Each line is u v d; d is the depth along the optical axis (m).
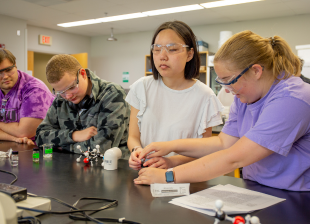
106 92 1.73
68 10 6.02
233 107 1.26
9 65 2.13
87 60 8.48
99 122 1.68
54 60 1.54
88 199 0.91
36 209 0.76
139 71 8.50
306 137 1.00
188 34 1.33
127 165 1.38
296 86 0.93
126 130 1.78
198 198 0.92
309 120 0.93
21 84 2.21
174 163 1.28
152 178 1.06
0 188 0.81
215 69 0.99
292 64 1.01
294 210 0.84
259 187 1.07
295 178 1.02
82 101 1.73
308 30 5.94
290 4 5.30
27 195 0.86
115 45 8.91
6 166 1.33
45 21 7.06
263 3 5.29
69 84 1.56
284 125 0.91
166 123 1.45
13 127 2.16
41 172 1.24
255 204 0.88
